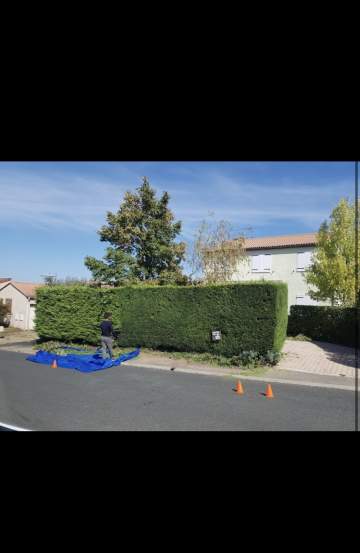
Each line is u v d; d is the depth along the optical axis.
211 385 8.54
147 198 21.08
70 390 8.09
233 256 19.09
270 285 11.03
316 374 9.65
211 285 12.08
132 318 13.82
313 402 7.11
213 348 11.85
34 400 7.25
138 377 9.51
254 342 11.10
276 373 9.80
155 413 6.39
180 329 12.64
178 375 9.75
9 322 31.58
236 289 11.55
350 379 9.09
